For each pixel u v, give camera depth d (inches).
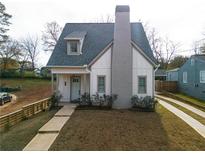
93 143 410.3
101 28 960.3
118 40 770.2
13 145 406.9
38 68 2586.1
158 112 722.8
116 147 391.5
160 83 1389.0
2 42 1908.2
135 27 964.6
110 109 746.2
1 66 2153.1
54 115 645.9
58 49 876.6
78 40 854.5
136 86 781.3
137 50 781.3
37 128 508.1
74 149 381.7
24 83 2082.9
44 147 393.7
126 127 514.0
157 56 2294.5
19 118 631.8
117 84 764.0
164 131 494.3
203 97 1014.4
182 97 1081.4
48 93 1539.1
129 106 759.7
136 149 383.6
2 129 536.7
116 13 775.7
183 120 621.9
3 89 1718.8
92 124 535.2
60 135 457.7
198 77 1063.6
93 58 816.9
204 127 550.9
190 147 404.2
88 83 852.0
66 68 821.2
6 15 1867.6
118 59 766.5
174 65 2295.8
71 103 859.4
